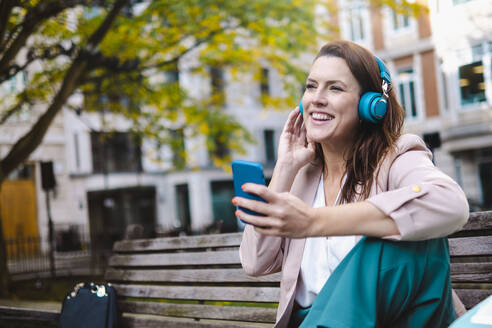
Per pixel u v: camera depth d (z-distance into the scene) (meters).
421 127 17.69
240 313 2.33
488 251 1.78
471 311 0.95
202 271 2.51
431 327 1.21
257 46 9.37
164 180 21.89
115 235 11.08
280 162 1.55
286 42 8.73
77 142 18.88
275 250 1.54
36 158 17.25
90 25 7.62
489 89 14.67
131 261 2.86
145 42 8.04
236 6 8.10
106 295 2.64
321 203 1.56
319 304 1.24
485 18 9.38
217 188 21.86
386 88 1.43
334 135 1.44
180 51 8.76
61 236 13.52
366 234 1.15
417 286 1.19
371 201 1.16
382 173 1.36
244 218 1.13
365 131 1.46
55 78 8.01
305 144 1.62
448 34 11.55
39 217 17.02
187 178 21.38
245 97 21.05
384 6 8.75
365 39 18.95
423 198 1.14
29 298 6.71
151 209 21.64
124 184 20.44
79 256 10.73
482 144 15.55
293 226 1.11
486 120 15.34
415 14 8.51
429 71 17.45
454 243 1.85
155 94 9.00
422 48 17.53
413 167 1.27
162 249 2.73
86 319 2.62
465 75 14.84
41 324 3.08
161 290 2.65
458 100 15.96
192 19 7.93
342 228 1.13
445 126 16.45
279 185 1.53
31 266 10.06
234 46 9.06
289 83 9.79
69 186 18.27
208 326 2.41
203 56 9.36
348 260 1.24
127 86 8.47
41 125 6.85
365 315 1.16
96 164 19.53
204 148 21.12
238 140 11.30
